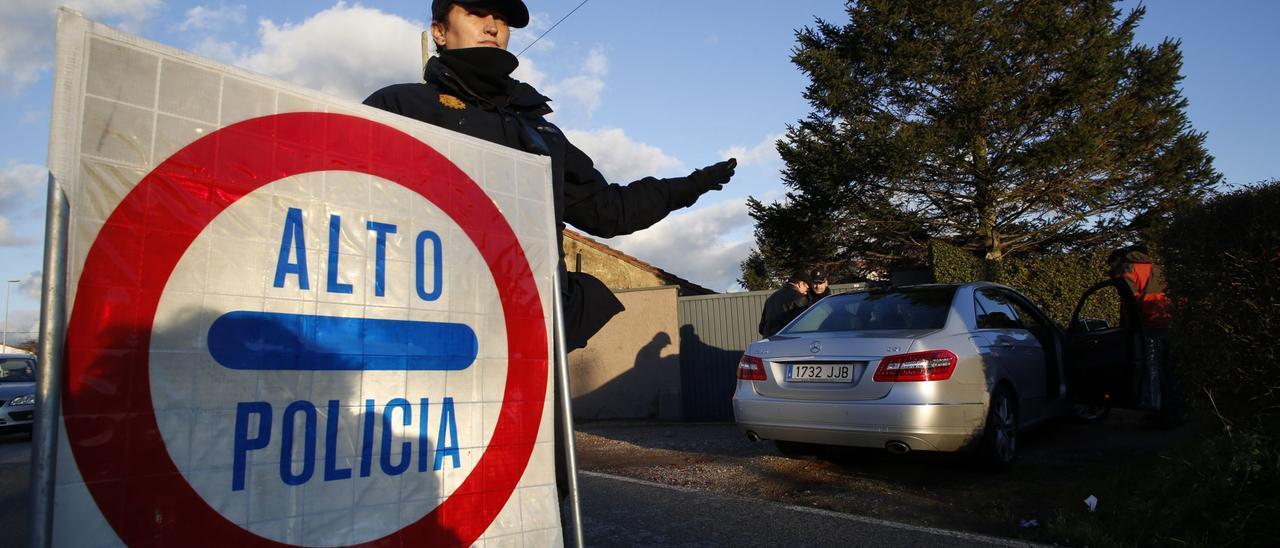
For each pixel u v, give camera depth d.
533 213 2.05
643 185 2.45
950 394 5.20
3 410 11.85
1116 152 22.55
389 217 1.72
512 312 1.94
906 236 24.84
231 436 1.43
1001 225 23.55
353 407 1.61
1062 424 7.71
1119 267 6.95
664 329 12.93
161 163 1.38
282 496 1.48
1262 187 4.12
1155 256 5.38
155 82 1.39
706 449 7.65
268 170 1.53
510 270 1.96
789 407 5.70
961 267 12.28
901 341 5.36
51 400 1.21
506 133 2.18
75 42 1.30
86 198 1.28
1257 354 4.02
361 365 1.63
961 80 22.69
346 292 1.62
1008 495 4.98
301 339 1.54
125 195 1.33
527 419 1.93
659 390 12.81
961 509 4.75
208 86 1.47
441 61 2.15
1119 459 5.65
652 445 8.27
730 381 13.09
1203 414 4.43
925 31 22.44
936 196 23.48
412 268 1.75
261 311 1.49
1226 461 3.87
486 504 1.81
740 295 13.20
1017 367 6.00
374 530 1.61
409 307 1.73
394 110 2.05
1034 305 6.93
